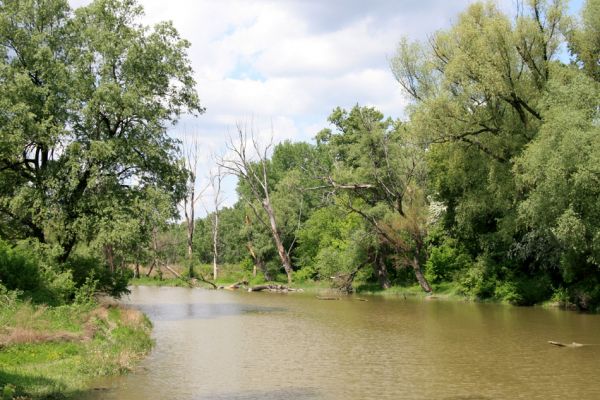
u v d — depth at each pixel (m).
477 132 34.47
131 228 28.38
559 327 25.59
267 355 19.75
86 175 30.73
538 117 33.06
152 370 17.05
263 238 72.19
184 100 34.38
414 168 45.75
